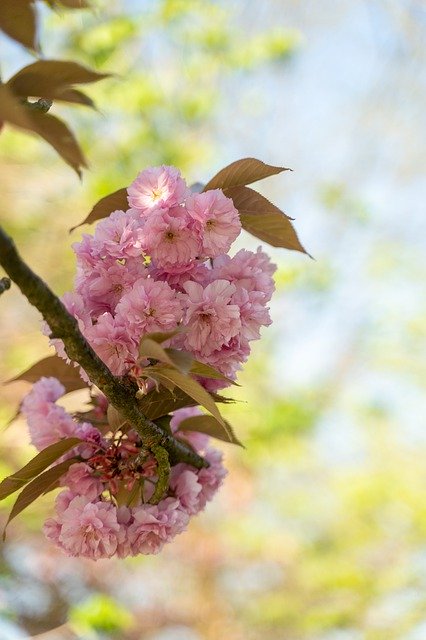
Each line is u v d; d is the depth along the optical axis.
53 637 5.82
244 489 7.66
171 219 1.54
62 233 7.37
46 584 6.44
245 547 7.85
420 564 8.73
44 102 1.33
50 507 6.31
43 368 1.85
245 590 8.16
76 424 1.75
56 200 7.42
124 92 7.55
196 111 7.90
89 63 7.52
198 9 8.05
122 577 7.05
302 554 8.50
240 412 7.76
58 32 7.48
